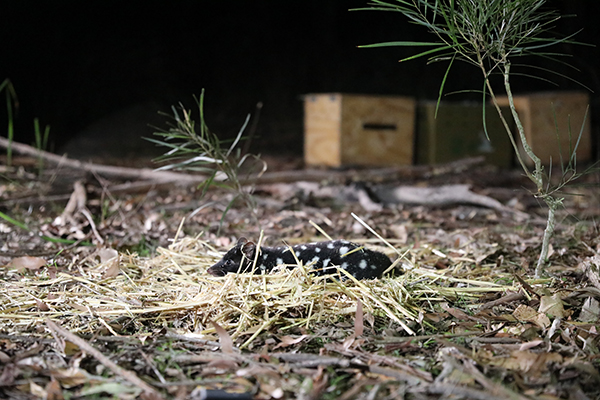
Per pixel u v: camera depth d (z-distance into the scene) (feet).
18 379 3.47
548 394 3.41
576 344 4.11
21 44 16.39
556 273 5.58
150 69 17.47
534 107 11.08
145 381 3.52
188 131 6.50
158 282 5.22
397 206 8.48
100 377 3.51
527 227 7.37
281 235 7.14
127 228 7.22
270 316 4.52
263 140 15.57
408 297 4.74
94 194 8.02
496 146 11.01
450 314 4.62
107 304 4.66
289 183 9.64
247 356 3.83
